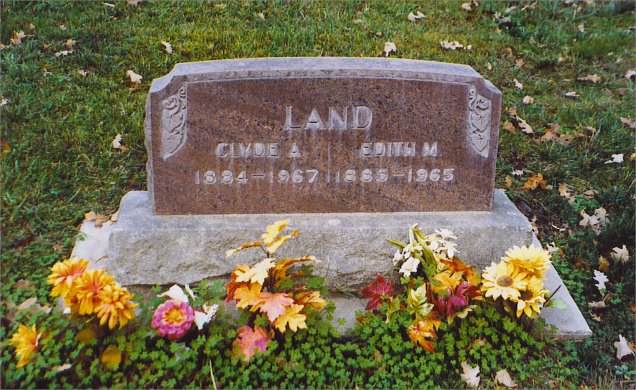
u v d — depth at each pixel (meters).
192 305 1.56
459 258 1.73
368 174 1.72
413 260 1.63
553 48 2.94
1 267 1.72
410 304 1.58
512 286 1.59
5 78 2.31
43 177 2.00
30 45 2.48
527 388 1.55
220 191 1.70
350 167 1.71
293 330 1.50
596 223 2.12
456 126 1.71
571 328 1.69
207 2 2.85
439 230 1.72
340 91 1.65
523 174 2.28
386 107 1.67
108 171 2.08
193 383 1.46
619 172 2.30
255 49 2.60
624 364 1.67
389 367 1.55
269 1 2.87
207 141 1.65
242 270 1.54
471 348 1.61
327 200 1.73
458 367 1.59
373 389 1.50
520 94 2.62
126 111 2.27
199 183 1.68
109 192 2.02
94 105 2.27
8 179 1.97
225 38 2.62
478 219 1.75
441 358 1.57
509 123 2.44
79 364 1.46
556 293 1.81
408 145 1.71
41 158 2.07
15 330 1.55
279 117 1.65
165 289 1.68
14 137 2.11
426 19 2.96
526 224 1.74
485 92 1.69
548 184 2.26
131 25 2.66
